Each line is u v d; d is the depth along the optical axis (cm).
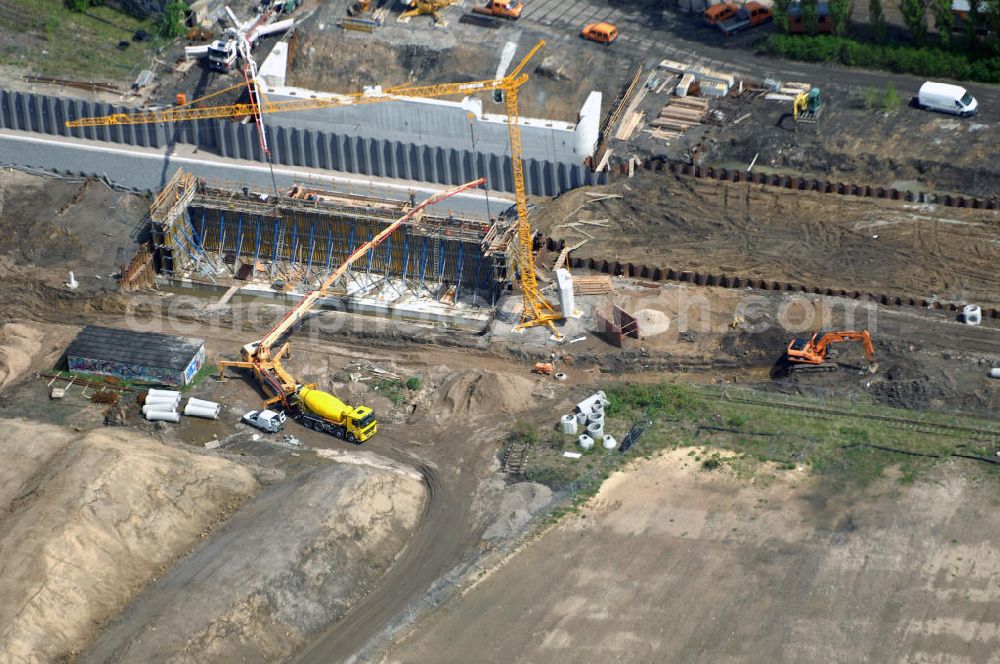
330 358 10675
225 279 11962
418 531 8806
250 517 8762
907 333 10062
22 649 7669
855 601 7738
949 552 8000
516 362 10462
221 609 7888
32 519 8381
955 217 11088
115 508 8525
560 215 11681
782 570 7981
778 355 10088
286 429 9931
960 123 11688
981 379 9544
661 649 7550
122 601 8175
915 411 9319
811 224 11225
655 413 9569
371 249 11894
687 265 10994
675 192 11694
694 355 10200
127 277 11606
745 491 8650
